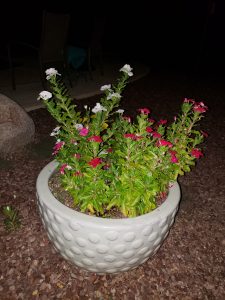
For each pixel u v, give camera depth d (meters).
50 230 1.97
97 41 6.10
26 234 2.46
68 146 2.09
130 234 1.78
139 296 2.09
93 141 1.87
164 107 5.73
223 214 3.00
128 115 5.08
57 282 2.12
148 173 1.86
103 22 5.84
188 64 10.27
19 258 2.25
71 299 2.03
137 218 1.80
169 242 2.55
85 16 9.81
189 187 3.37
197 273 2.31
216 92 7.27
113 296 2.07
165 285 2.18
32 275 2.15
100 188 1.86
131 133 2.01
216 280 2.28
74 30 8.83
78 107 5.00
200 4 11.70
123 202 1.87
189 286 2.21
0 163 3.28
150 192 1.88
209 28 12.00
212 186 3.45
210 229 2.77
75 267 2.23
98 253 1.86
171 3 12.00
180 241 2.58
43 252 2.32
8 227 2.47
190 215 2.92
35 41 6.60
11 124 3.44
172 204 1.96
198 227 2.77
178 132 2.36
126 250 1.85
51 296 2.03
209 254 2.50
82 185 1.93
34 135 3.79
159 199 2.16
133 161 1.95
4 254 2.27
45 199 1.89
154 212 1.86
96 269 2.03
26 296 2.02
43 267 2.21
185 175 3.58
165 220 1.88
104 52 9.91
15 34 7.76
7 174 3.14
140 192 1.86
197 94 6.89
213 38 12.19
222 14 11.80
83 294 2.06
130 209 1.92
